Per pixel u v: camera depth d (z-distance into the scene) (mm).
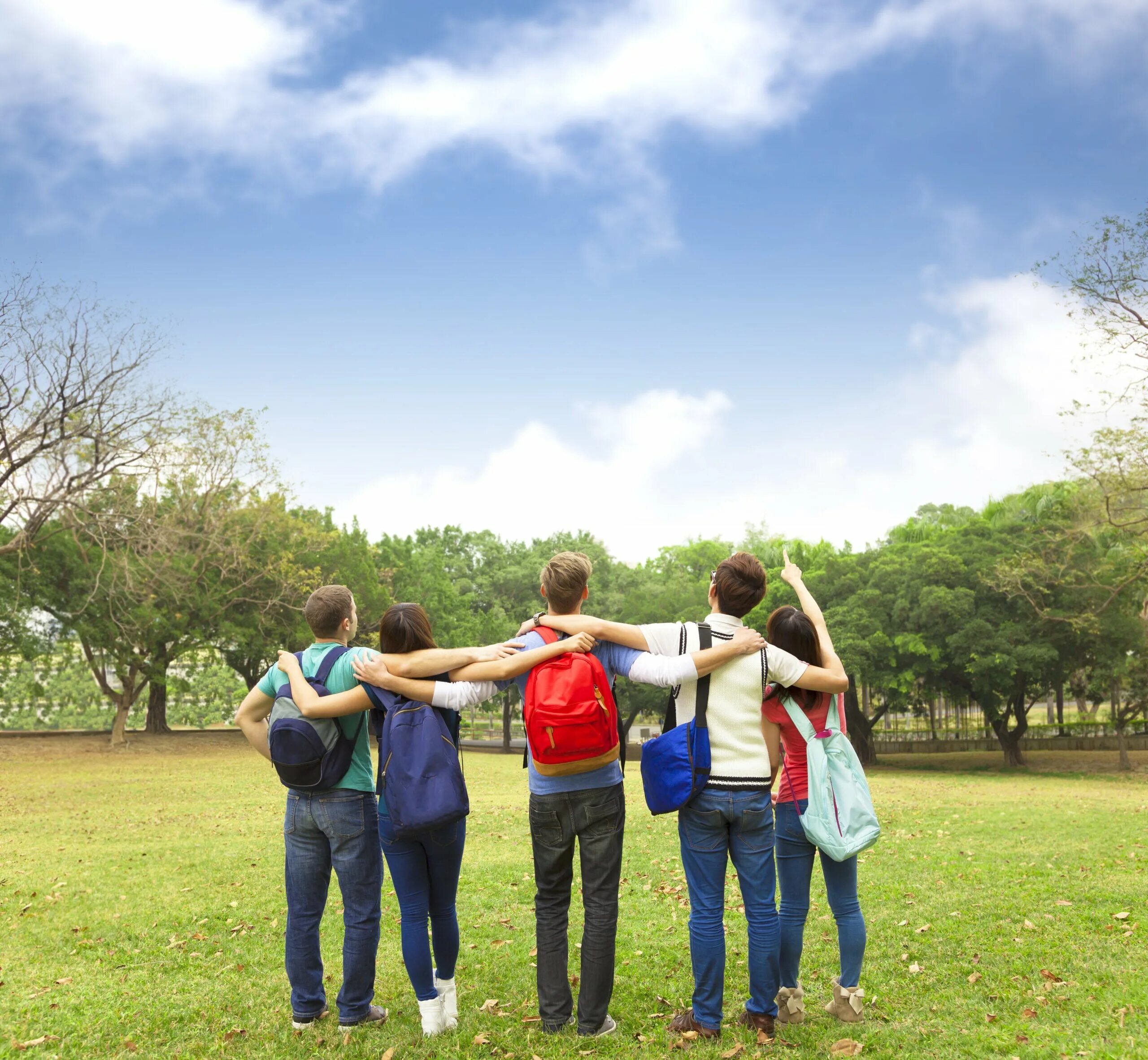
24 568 31562
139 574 28672
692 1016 3748
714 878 3604
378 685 3607
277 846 10570
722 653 3553
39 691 36469
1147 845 9484
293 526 36562
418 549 56562
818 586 34969
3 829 12883
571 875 3777
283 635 37875
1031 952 4965
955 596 29688
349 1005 3816
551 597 3766
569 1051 3439
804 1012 3859
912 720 55875
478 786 21312
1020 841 10125
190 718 53188
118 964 5395
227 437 27781
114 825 13234
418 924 3688
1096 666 31750
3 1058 3738
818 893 6934
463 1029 3762
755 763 3607
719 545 57531
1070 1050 3453
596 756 3441
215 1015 4219
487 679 3533
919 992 4328
